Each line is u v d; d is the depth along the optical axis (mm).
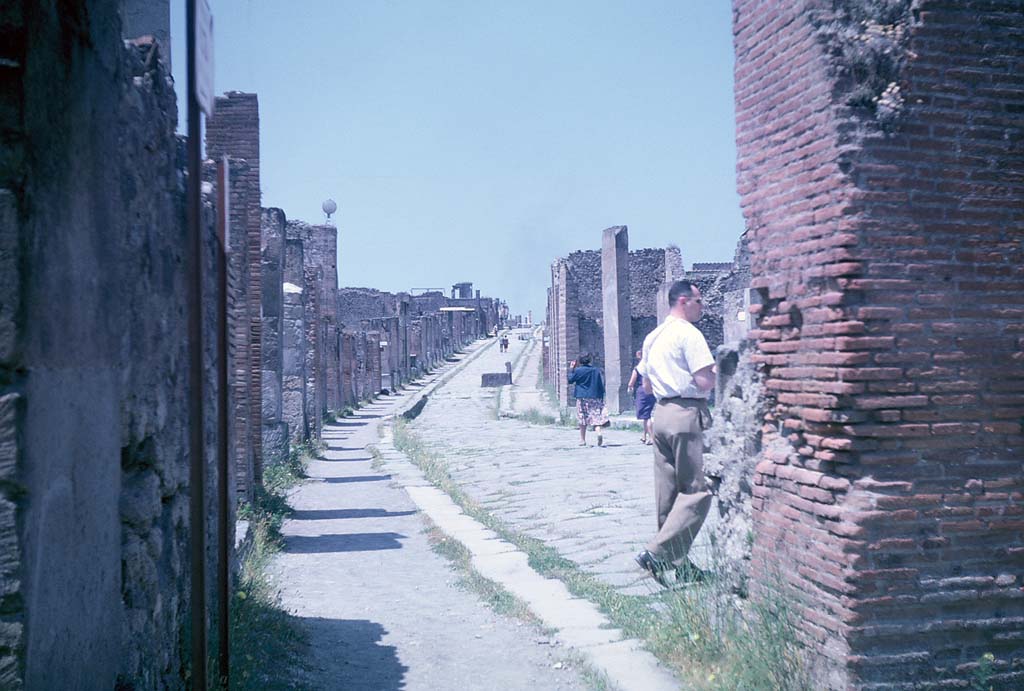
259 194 13117
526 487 13695
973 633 4254
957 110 4383
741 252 21812
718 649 5020
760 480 4922
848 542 4172
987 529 4277
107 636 3072
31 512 2336
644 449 17547
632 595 6953
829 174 4328
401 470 17062
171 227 4762
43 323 2453
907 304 4281
